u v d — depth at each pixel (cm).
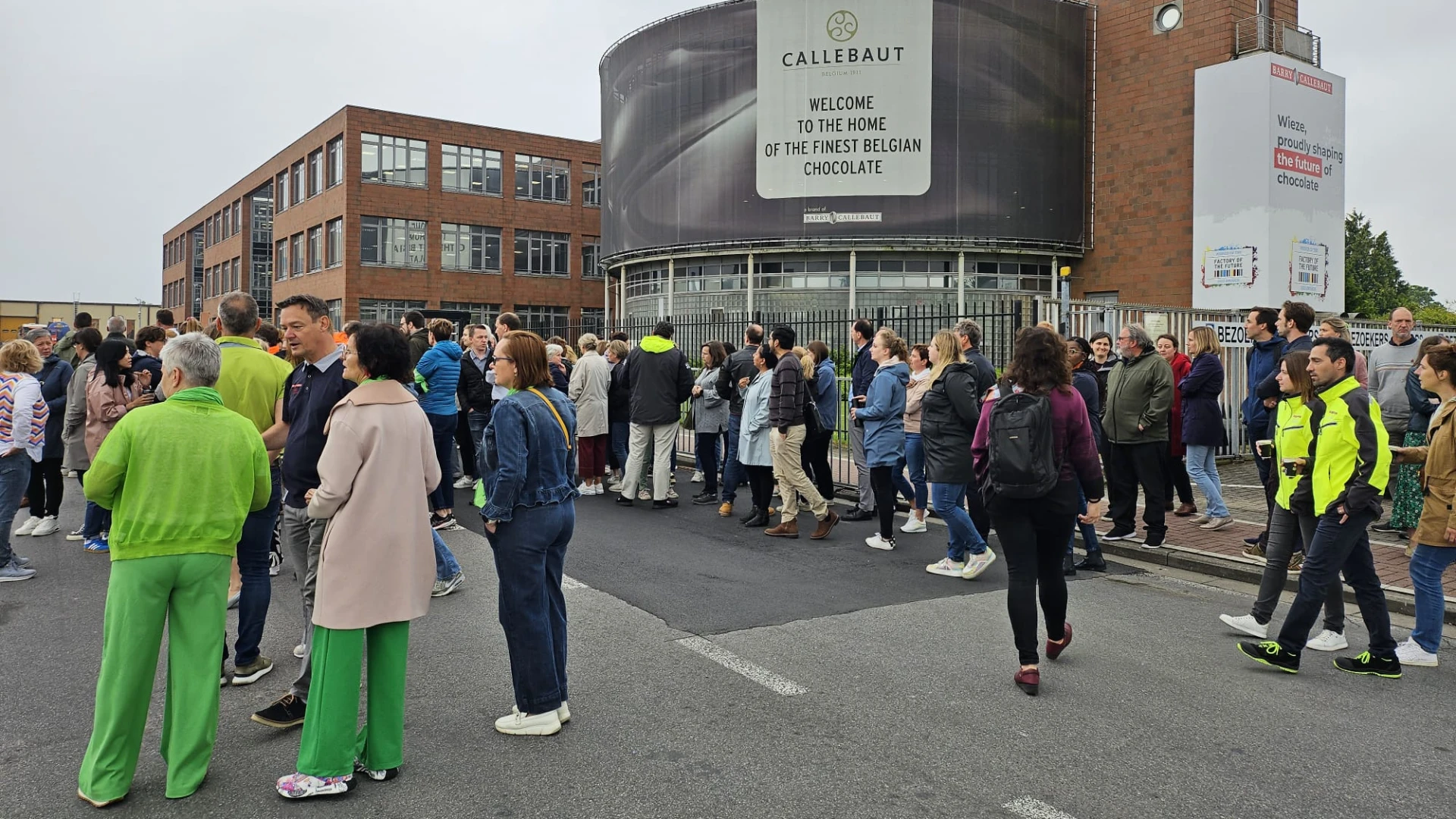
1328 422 495
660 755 388
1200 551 780
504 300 4100
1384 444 483
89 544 788
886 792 356
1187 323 1399
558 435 414
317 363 459
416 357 962
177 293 6391
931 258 2683
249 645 474
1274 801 352
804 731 414
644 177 2970
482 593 650
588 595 648
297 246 4238
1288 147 2395
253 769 376
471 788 358
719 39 2756
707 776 369
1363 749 402
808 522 955
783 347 858
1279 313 788
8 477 685
